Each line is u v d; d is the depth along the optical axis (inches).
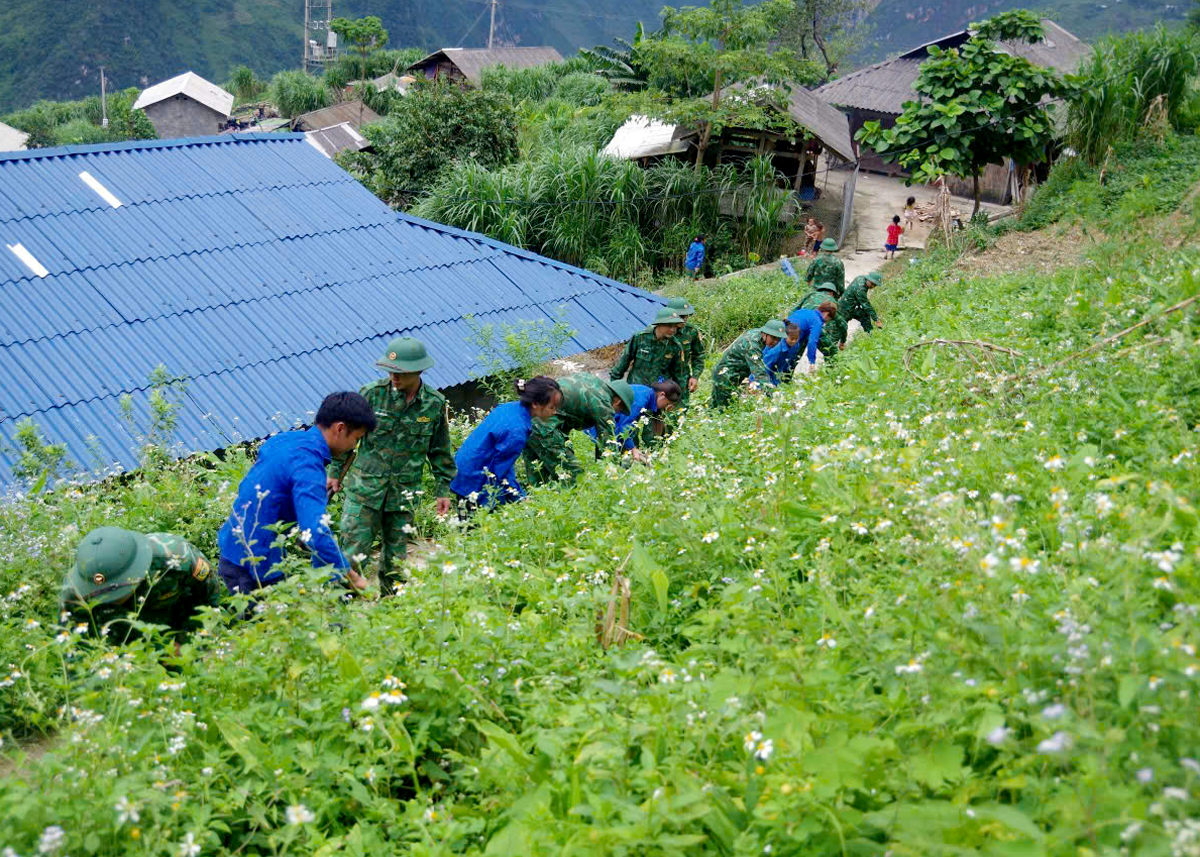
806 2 2059.5
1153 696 110.1
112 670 159.5
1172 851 91.8
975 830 107.3
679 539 218.4
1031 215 867.4
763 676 136.9
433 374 609.9
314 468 219.1
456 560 199.0
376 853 136.3
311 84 3006.9
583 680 167.5
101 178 667.4
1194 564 142.8
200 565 212.5
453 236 725.9
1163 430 216.2
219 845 134.3
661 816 117.6
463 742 164.7
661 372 423.2
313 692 164.9
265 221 681.6
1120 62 947.3
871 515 196.9
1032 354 300.4
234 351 585.0
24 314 563.5
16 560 264.1
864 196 1482.5
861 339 488.1
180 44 7500.0
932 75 933.8
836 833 114.3
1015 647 124.6
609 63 2015.3
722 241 1203.9
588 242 1153.4
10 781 135.7
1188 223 515.8
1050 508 179.6
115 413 527.5
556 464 315.6
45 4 7106.3
